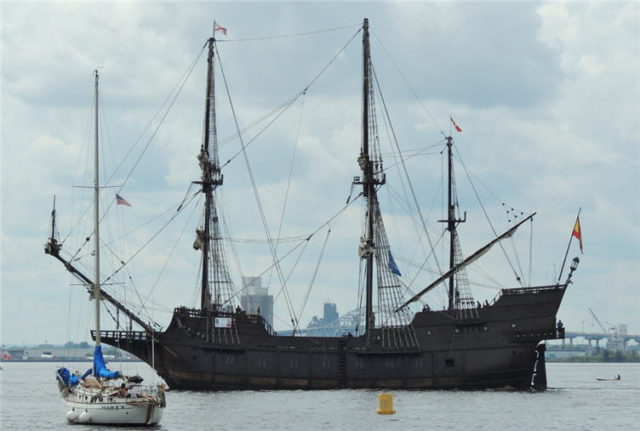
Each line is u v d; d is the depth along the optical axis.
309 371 179.25
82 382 129.38
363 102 194.38
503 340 177.38
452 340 178.75
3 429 122.00
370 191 192.50
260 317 180.12
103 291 174.12
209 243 191.38
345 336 182.88
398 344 181.25
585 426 124.81
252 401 154.88
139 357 180.12
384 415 134.38
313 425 123.44
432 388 178.88
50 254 169.75
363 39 195.12
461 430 119.81
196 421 127.44
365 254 189.50
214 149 193.38
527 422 128.38
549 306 176.75
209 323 179.00
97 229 136.62
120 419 122.44
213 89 194.12
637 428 123.19
